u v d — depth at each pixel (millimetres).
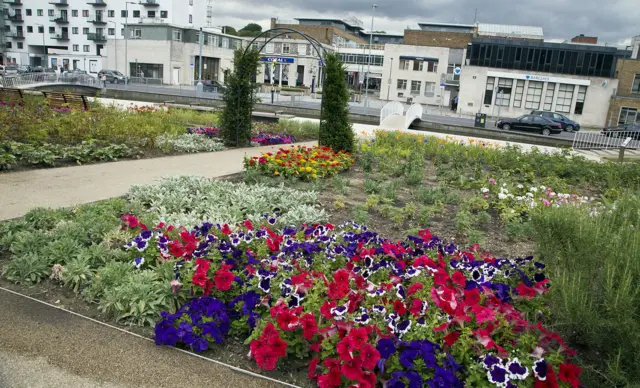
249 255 4348
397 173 10719
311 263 4434
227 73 13953
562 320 3523
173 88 49719
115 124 12812
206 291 3838
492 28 72500
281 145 15211
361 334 2951
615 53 47781
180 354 3318
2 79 33594
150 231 4844
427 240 5098
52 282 4266
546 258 4238
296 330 3336
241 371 3184
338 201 7477
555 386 2770
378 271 4340
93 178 8234
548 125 32219
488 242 6289
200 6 80562
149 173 9023
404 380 2818
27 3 80062
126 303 3762
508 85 50156
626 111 47719
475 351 3100
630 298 3031
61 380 2941
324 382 2883
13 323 3531
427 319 3430
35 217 5465
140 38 64750
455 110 54188
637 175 11727
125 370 3084
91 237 4996
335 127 12875
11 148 9016
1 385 2848
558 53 48844
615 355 3066
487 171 12305
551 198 8555
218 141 13992
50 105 17859
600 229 3977
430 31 71625
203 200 7066
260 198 7172
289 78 76188
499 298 3678
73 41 79750
